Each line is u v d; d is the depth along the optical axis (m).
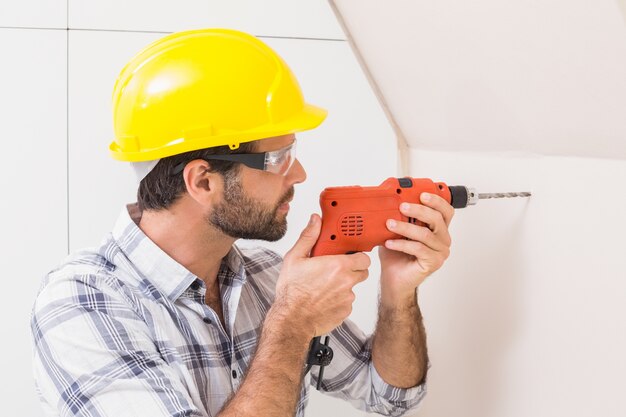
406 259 1.38
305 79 1.81
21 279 1.81
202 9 1.77
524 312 1.37
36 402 1.85
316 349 1.34
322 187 1.86
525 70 1.18
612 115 1.06
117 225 1.30
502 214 1.43
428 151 1.76
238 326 1.35
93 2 1.74
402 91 1.68
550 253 1.28
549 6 1.02
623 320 1.12
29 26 1.73
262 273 1.47
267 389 1.11
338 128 1.84
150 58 1.21
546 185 1.29
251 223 1.22
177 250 1.26
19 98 1.75
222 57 1.18
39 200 1.79
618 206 1.12
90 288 1.18
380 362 1.46
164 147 1.18
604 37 0.96
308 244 1.23
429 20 1.34
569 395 1.25
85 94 1.76
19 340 1.82
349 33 1.79
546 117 1.21
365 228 1.24
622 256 1.11
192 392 1.18
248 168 1.20
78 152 1.78
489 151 1.47
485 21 1.18
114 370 1.09
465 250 1.57
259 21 1.79
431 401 1.75
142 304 1.21
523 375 1.38
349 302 1.22
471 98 1.40
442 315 1.68
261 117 1.19
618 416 1.14
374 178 1.87
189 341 1.24
